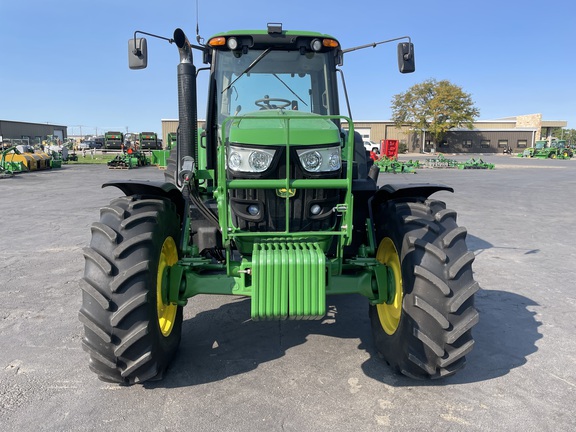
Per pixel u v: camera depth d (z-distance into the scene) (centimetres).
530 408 277
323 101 423
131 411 272
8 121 6412
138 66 382
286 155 288
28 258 617
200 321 413
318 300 282
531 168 2744
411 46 436
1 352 347
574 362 335
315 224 314
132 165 2533
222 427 257
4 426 256
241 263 306
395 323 317
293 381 307
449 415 269
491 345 363
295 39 407
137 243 282
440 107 5456
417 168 2673
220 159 291
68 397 286
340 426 258
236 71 412
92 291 271
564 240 758
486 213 1034
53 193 1337
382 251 340
